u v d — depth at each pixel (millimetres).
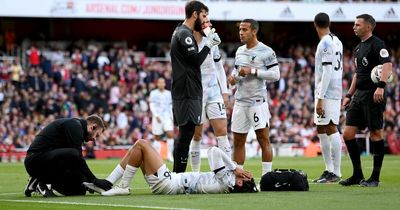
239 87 31844
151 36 87938
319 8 83188
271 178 27188
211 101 32250
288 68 80000
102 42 82312
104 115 69750
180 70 28375
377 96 29719
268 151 31750
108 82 72000
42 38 78938
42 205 23281
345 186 30312
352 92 32094
